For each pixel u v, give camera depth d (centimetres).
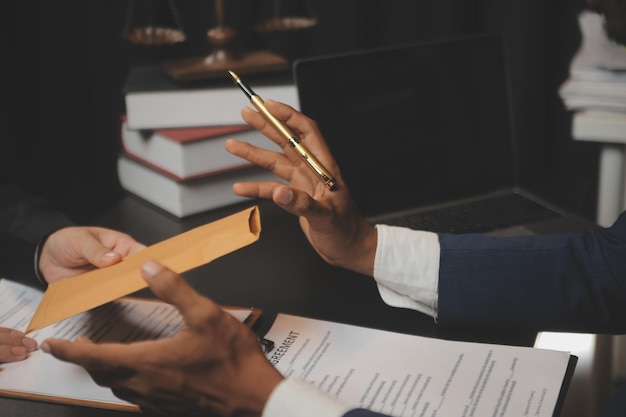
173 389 66
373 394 74
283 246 112
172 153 122
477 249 93
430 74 130
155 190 127
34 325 72
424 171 129
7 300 94
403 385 75
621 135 147
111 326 87
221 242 73
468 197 132
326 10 193
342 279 101
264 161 94
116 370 64
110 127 194
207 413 67
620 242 92
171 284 64
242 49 191
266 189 85
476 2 196
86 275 83
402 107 127
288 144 94
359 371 78
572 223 121
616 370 162
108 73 190
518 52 196
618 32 152
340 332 85
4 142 186
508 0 193
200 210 124
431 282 92
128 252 96
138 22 185
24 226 104
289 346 82
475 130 133
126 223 122
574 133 150
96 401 74
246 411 67
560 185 182
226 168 124
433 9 195
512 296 90
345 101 123
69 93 191
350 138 123
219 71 127
